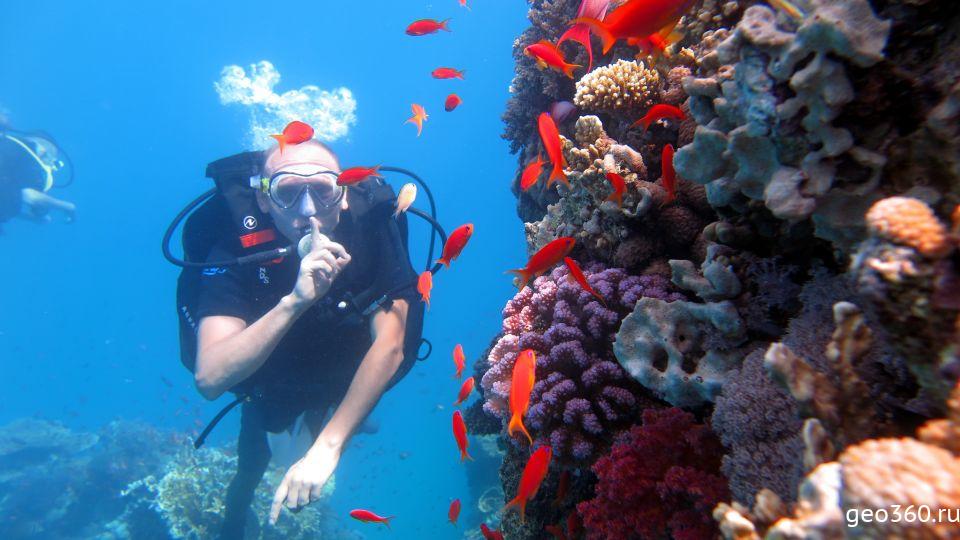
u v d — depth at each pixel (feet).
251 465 24.03
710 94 7.05
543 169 14.84
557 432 9.00
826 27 4.73
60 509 43.29
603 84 10.72
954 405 3.24
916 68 4.91
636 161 10.00
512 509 12.50
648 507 7.14
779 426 5.74
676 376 7.96
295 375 17.19
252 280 15.53
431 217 18.54
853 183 5.39
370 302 15.80
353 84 246.47
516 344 11.18
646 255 10.05
